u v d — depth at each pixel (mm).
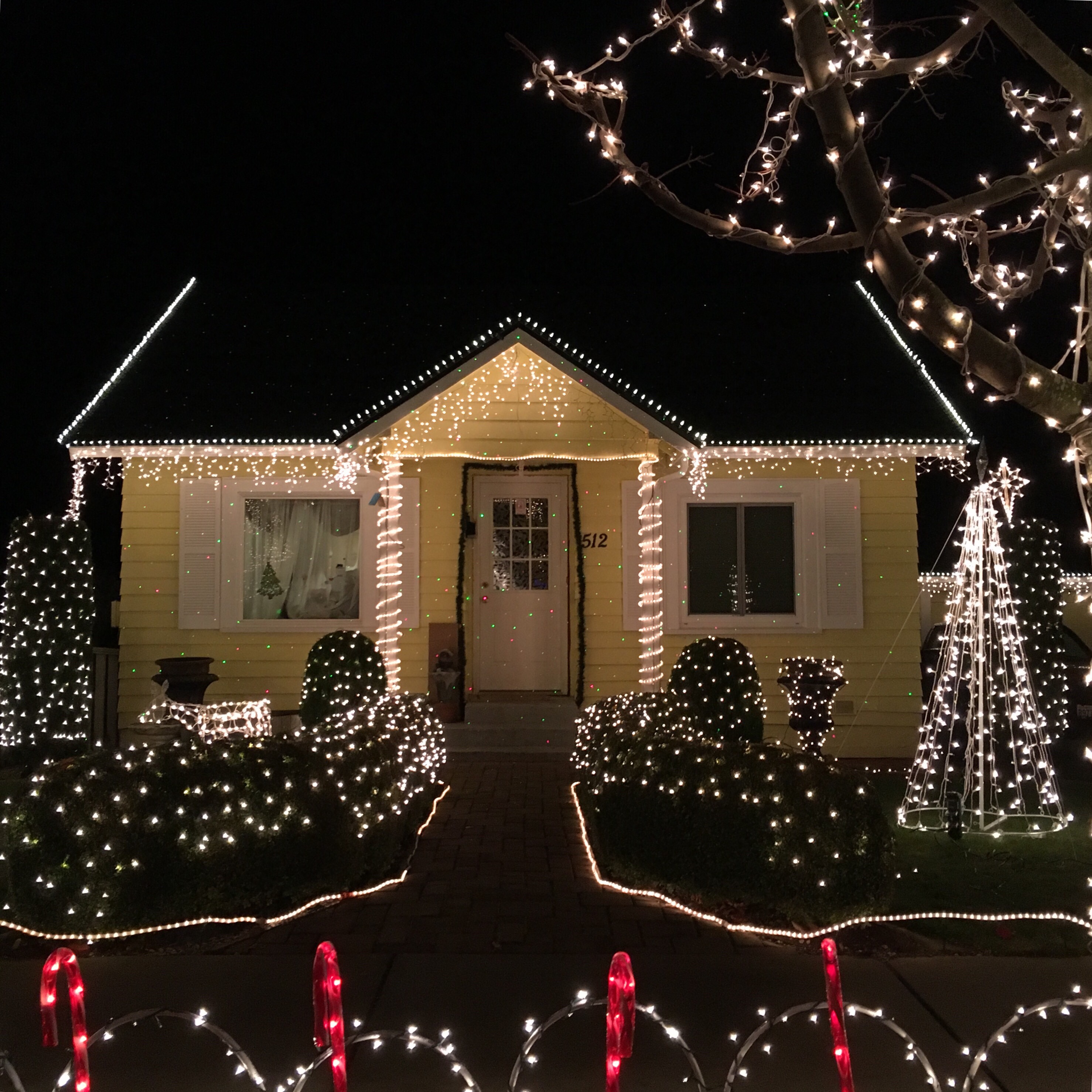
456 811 9422
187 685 11961
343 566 12945
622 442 11789
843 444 12422
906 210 4391
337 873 6801
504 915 6535
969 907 6707
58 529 11766
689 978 5480
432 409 11750
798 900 6203
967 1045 4691
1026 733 9891
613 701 9703
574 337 12492
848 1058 3836
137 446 12305
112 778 6184
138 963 5727
